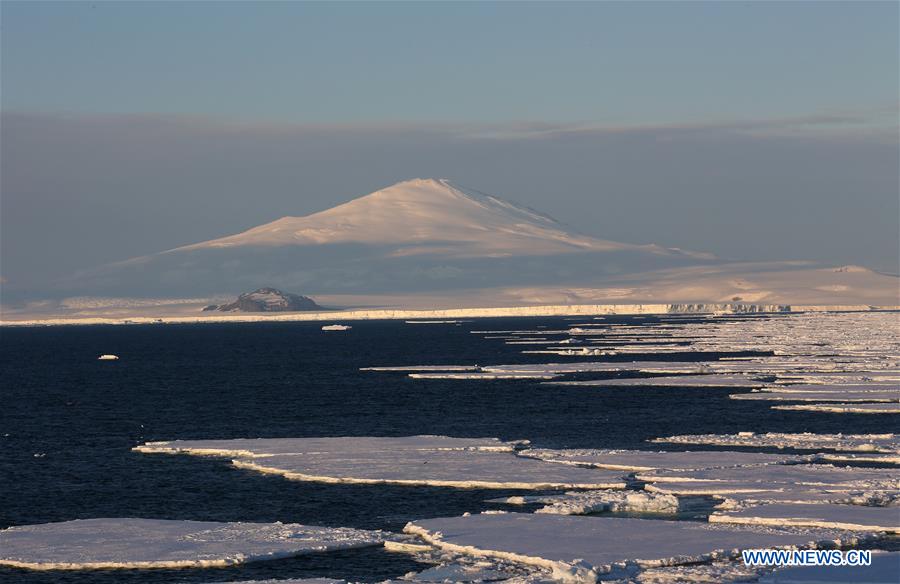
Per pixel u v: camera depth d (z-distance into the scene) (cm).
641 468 8044
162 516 7056
